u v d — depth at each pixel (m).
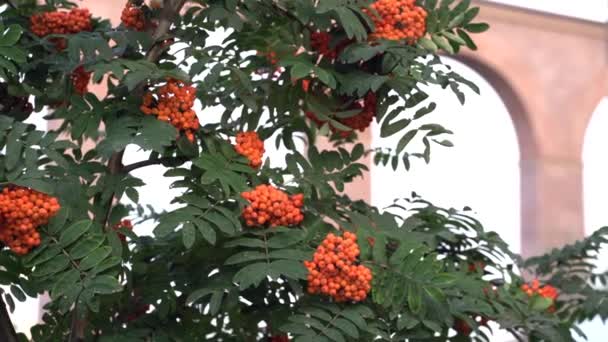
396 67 1.10
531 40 3.57
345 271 1.01
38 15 1.15
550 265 1.66
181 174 1.06
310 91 1.16
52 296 0.95
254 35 1.18
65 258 0.97
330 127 1.22
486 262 1.37
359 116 1.19
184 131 1.06
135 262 1.16
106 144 0.96
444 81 1.09
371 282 1.05
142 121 1.01
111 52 1.06
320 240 1.09
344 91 1.10
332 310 1.04
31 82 1.15
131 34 1.10
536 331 1.20
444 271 1.20
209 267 1.14
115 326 1.16
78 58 1.05
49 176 1.02
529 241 3.56
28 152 0.96
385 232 1.12
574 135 3.63
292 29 1.17
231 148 1.08
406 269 1.05
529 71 3.55
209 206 1.03
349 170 1.19
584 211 3.64
